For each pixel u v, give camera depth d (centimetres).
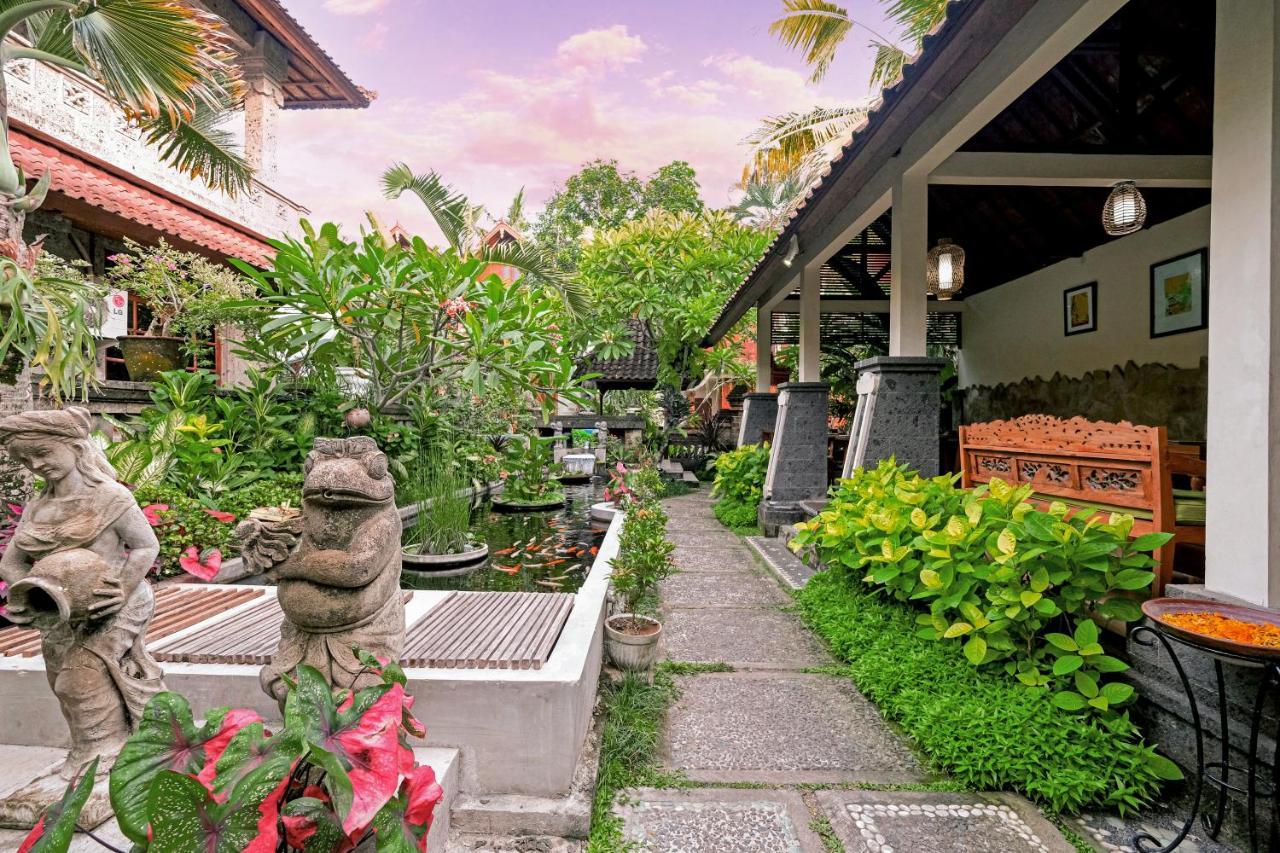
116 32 309
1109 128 407
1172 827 176
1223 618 161
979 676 229
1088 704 198
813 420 601
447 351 525
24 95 513
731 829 177
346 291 435
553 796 180
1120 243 554
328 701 103
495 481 655
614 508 540
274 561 155
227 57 406
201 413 428
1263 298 170
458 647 205
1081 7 211
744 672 283
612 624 284
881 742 223
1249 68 173
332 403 487
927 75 258
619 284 1091
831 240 488
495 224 1265
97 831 150
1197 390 477
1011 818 181
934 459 380
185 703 105
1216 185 185
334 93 920
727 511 677
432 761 172
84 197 449
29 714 189
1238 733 172
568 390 577
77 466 154
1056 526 216
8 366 283
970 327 802
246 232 673
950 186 554
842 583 352
